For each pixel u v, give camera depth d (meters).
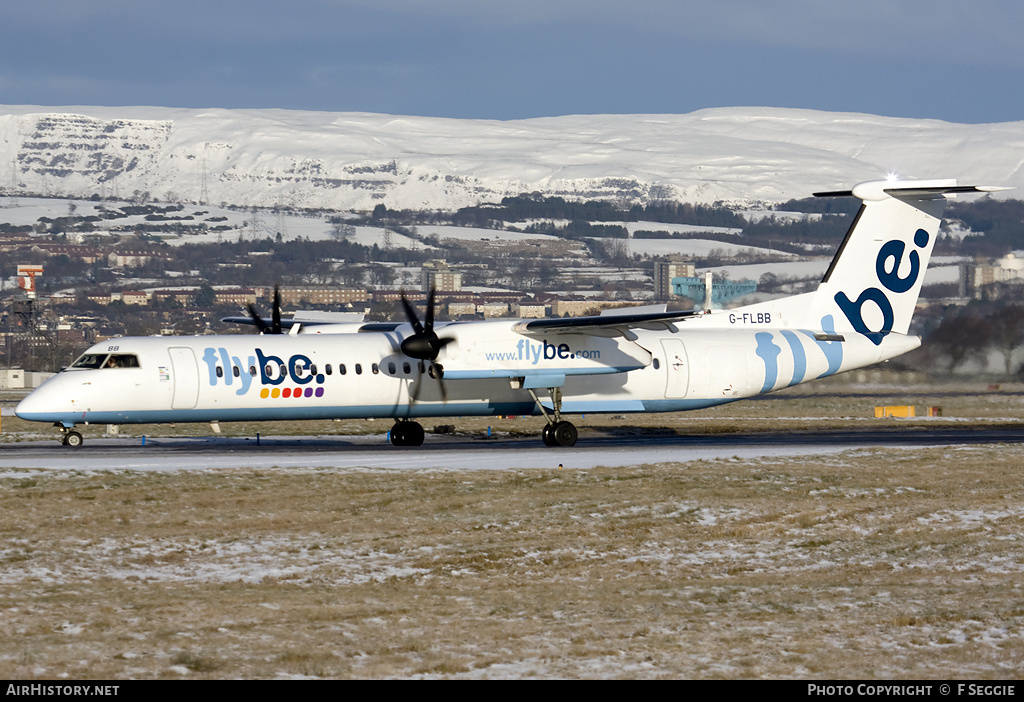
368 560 64.56
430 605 53.50
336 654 44.31
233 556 65.12
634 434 149.38
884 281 139.62
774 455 109.69
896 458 106.56
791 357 135.75
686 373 132.25
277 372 117.88
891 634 47.72
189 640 46.09
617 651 45.06
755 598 55.12
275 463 99.62
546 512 77.56
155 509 76.19
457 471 94.31
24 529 69.56
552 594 56.41
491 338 121.69
